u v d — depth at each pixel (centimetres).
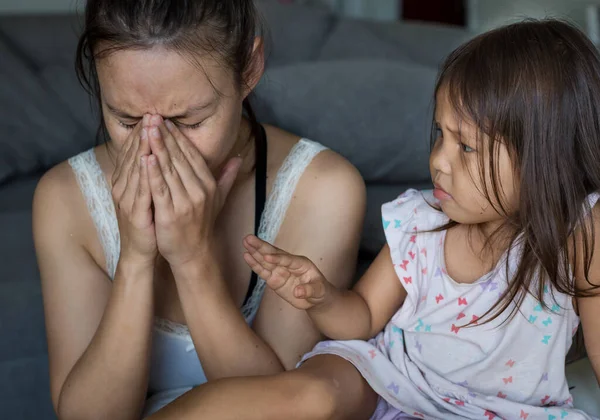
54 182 133
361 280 136
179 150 111
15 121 234
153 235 116
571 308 121
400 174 200
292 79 201
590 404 132
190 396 109
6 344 156
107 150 135
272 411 108
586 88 117
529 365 122
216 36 106
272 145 140
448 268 128
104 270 133
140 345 119
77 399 120
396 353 129
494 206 118
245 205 136
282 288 119
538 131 115
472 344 124
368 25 282
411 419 125
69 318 129
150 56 103
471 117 114
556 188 116
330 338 132
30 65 259
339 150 196
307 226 135
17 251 179
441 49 267
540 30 120
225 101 110
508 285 121
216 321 120
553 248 116
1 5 342
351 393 120
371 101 201
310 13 280
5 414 153
